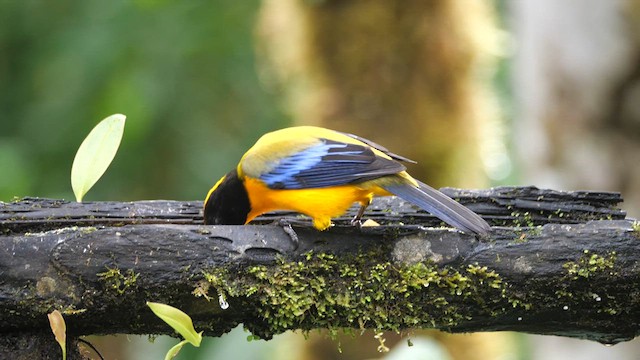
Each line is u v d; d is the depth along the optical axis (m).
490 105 15.02
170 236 6.59
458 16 14.30
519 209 7.67
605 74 13.65
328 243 6.84
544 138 14.33
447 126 14.30
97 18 15.10
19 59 15.88
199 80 15.25
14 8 15.77
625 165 13.81
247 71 15.45
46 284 6.44
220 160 15.10
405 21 14.11
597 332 7.25
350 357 13.30
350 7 14.13
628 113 13.72
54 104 14.98
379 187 7.43
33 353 6.55
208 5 15.31
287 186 7.49
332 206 7.43
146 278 6.53
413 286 6.84
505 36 15.00
